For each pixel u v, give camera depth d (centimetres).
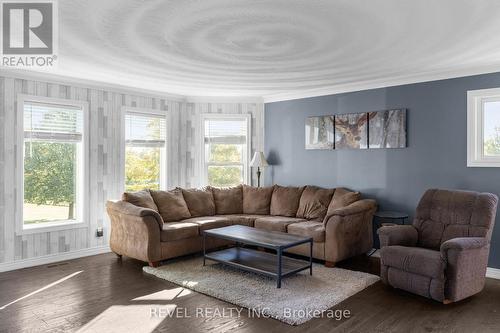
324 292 360
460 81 446
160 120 607
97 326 292
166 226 471
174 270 434
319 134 580
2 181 441
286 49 361
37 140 472
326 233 452
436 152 466
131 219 459
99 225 529
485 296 360
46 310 322
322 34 319
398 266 359
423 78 472
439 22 292
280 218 538
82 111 511
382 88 512
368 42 341
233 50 363
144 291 370
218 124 646
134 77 487
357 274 418
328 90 565
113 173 544
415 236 404
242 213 595
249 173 652
